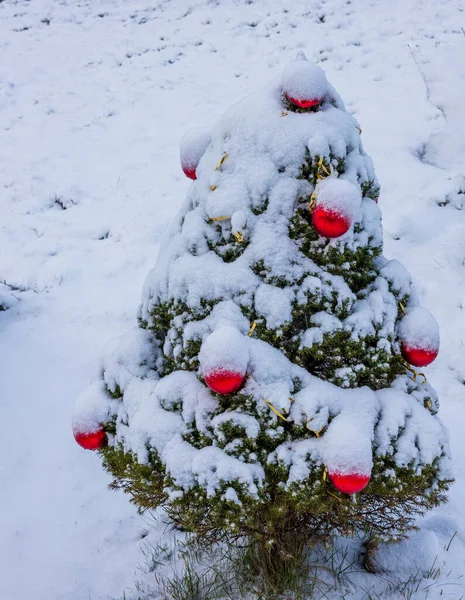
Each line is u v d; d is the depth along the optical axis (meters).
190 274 2.27
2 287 5.82
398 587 2.65
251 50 10.62
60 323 5.33
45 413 4.32
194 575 2.83
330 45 10.00
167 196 7.20
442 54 8.91
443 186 6.38
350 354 2.19
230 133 2.37
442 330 4.82
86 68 10.94
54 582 3.04
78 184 7.58
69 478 3.76
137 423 2.22
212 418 2.17
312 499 2.04
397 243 5.79
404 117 7.73
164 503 2.41
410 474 2.12
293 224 2.24
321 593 2.62
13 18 13.33
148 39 11.77
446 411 4.03
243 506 2.03
